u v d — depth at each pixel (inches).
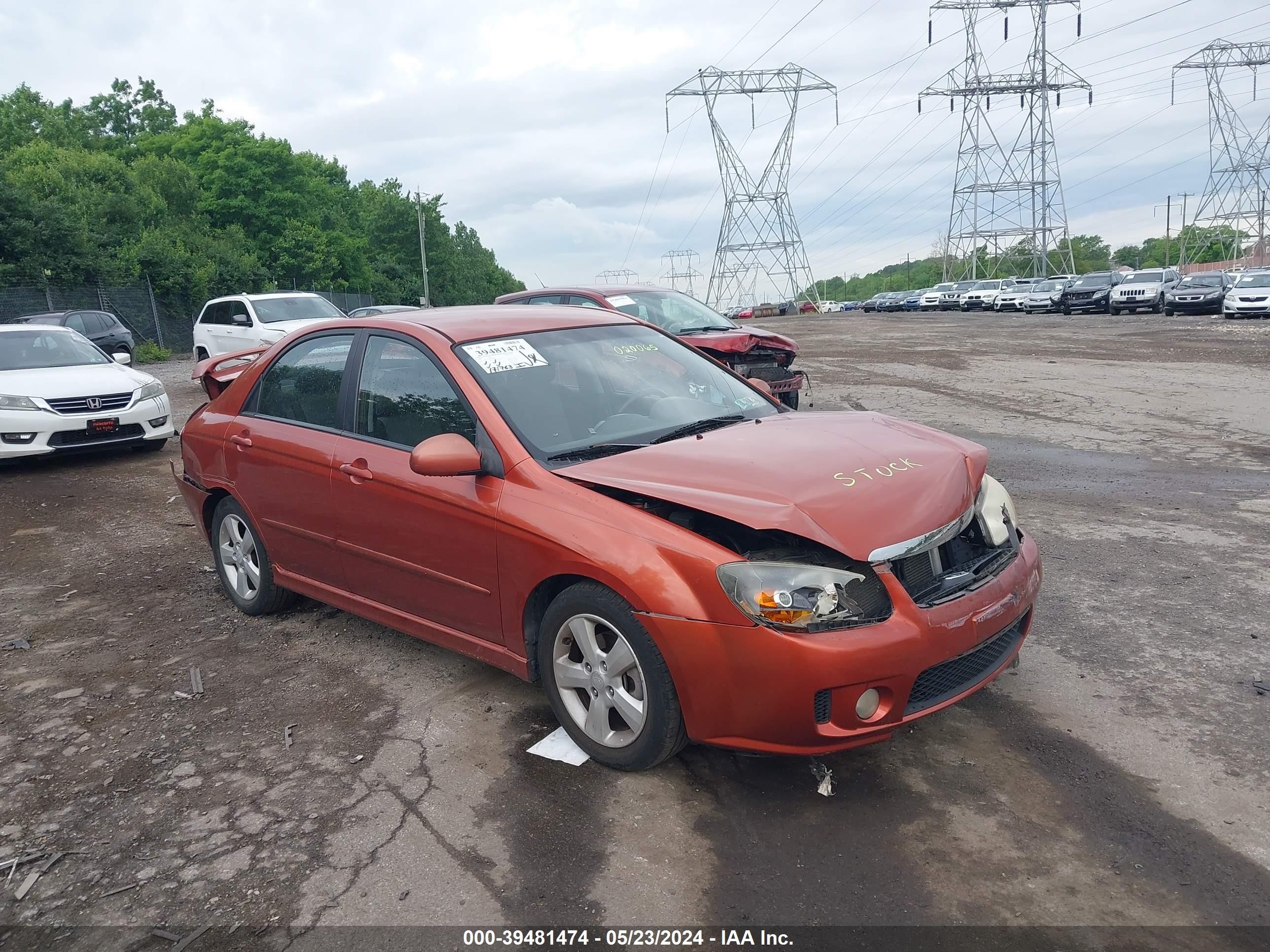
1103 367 663.8
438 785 133.0
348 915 106.7
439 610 158.2
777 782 130.5
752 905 105.3
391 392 167.0
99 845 122.5
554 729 148.0
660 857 114.8
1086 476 320.2
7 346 418.0
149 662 182.4
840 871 110.8
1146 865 110.0
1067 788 126.4
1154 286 1461.6
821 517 120.8
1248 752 133.6
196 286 1540.4
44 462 406.6
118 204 1621.6
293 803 130.2
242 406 200.1
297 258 2194.9
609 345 176.7
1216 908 102.5
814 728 117.3
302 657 181.8
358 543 169.0
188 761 143.2
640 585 123.6
